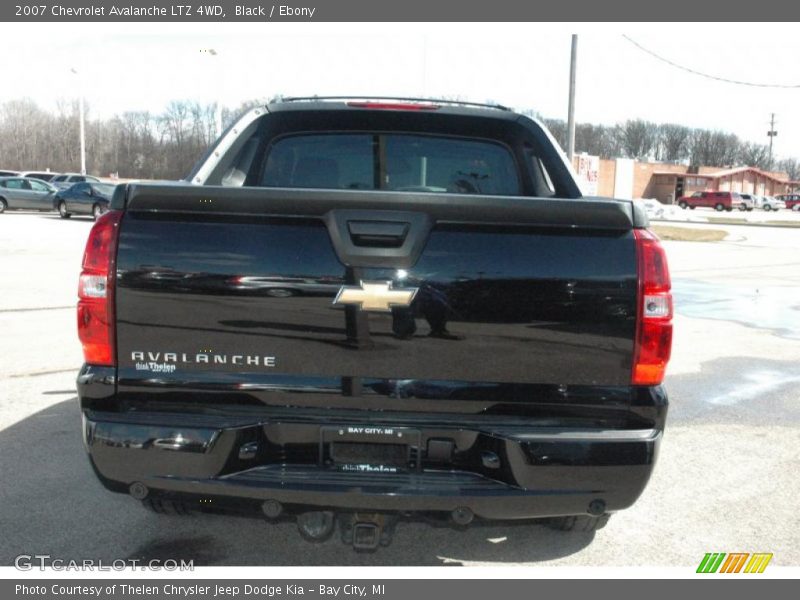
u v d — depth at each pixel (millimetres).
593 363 2635
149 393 2688
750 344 8406
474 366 2633
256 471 2660
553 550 3416
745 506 3932
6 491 3885
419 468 2678
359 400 2664
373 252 2582
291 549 3369
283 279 2609
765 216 61125
